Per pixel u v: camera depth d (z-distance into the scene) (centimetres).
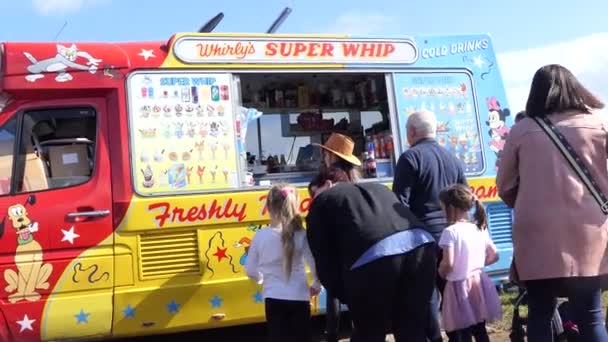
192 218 561
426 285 390
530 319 387
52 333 528
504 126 675
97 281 537
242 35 596
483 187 653
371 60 637
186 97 575
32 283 524
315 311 598
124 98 559
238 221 574
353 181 482
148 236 552
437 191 484
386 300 380
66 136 554
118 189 548
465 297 471
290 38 611
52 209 532
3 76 535
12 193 533
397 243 379
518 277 389
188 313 557
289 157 709
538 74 395
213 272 565
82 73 552
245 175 591
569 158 376
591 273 366
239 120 592
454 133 655
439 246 473
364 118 713
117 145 554
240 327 708
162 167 561
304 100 711
